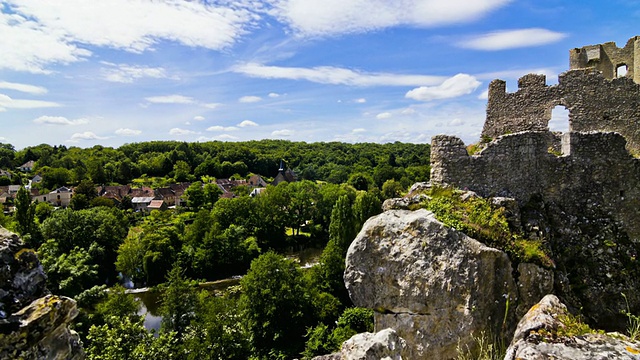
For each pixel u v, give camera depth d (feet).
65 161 480.23
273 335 117.08
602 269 34.96
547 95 44.14
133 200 363.35
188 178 484.33
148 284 175.94
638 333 19.16
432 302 31.40
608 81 42.01
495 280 30.37
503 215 33.86
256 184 483.51
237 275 188.44
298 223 268.41
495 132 46.73
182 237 208.95
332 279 145.38
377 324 33.91
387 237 33.91
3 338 17.17
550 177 37.60
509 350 18.89
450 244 31.65
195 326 104.32
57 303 19.45
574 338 18.08
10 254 18.99
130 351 73.31
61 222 191.52
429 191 38.24
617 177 37.55
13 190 373.81
